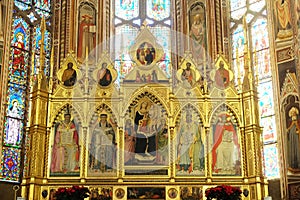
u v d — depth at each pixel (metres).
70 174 13.56
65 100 14.13
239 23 19.92
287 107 16.58
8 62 17.25
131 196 13.40
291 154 16.11
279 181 16.58
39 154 13.50
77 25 19.59
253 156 13.66
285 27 17.23
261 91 18.14
